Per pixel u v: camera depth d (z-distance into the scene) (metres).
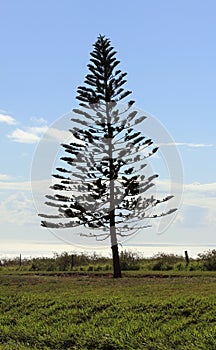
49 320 14.16
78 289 18.11
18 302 16.30
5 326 14.23
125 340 11.85
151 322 12.80
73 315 14.20
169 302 13.84
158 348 11.24
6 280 21.08
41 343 12.73
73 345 12.35
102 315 13.80
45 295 16.92
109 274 24.72
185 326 12.20
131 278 21.78
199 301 13.69
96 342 12.12
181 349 10.99
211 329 11.63
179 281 19.25
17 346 12.52
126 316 13.41
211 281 18.81
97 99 24.83
